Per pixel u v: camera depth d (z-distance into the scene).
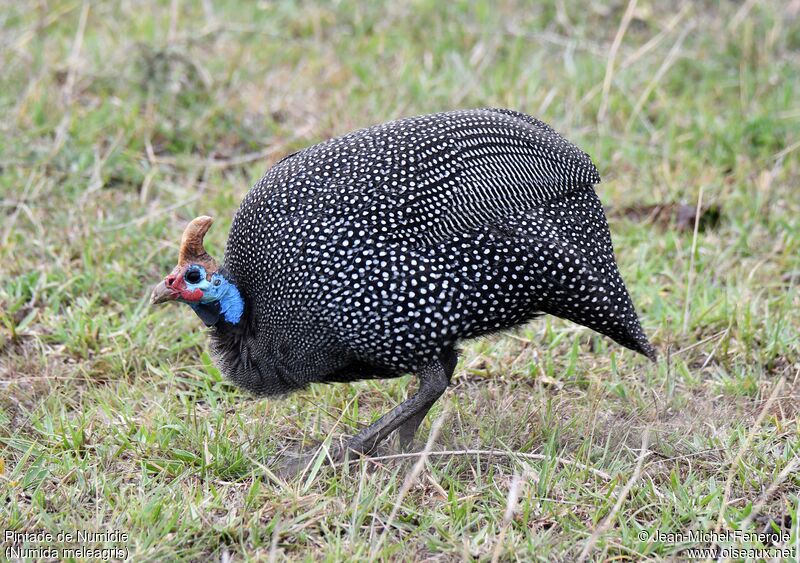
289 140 14.74
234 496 8.65
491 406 9.92
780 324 11.05
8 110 14.98
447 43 17.36
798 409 9.92
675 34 17.81
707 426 9.66
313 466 8.90
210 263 8.87
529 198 8.69
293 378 8.89
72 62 15.93
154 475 8.93
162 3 18.64
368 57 17.02
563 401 10.06
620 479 8.78
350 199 8.38
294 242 8.41
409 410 8.77
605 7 18.44
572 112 15.35
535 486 8.70
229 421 9.63
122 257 12.32
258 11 18.42
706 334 11.27
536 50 17.50
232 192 13.60
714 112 15.73
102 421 9.69
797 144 14.48
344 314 8.38
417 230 8.35
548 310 8.91
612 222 13.23
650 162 14.65
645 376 10.55
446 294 8.39
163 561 7.76
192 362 10.79
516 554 7.82
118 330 11.09
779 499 8.64
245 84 16.23
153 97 15.38
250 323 8.95
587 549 7.67
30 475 8.76
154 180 13.94
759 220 13.37
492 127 8.85
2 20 17.56
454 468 9.02
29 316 11.26
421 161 8.49
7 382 10.30
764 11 17.89
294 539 8.08
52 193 13.47
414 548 8.00
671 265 12.56
